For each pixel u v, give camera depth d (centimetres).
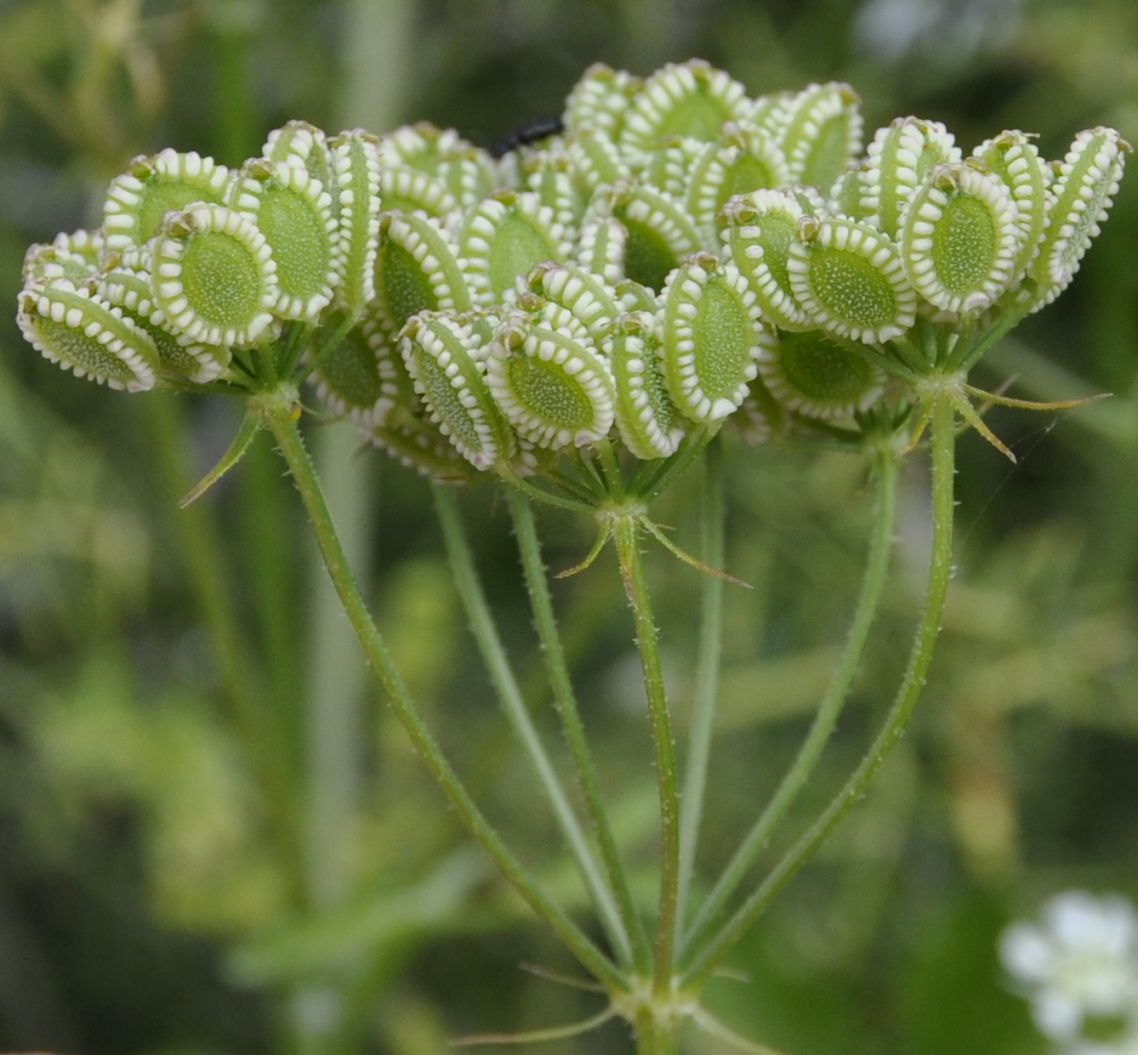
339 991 24
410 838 28
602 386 15
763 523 27
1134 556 29
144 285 15
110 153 22
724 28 31
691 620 29
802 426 17
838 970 25
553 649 16
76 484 29
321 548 16
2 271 31
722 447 17
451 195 17
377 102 25
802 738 30
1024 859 31
